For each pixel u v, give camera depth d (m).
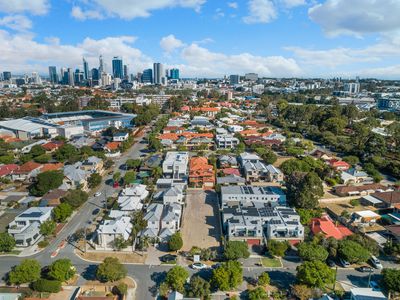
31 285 76.44
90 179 136.25
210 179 140.88
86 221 108.88
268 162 167.50
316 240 90.25
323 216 109.31
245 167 152.12
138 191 122.88
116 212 107.88
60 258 87.94
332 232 96.94
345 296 72.50
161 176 147.62
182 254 90.25
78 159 168.00
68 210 107.62
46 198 119.00
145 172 153.12
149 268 83.81
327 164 163.00
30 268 75.31
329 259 86.94
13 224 99.69
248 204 115.25
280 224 96.06
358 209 118.69
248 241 94.31
